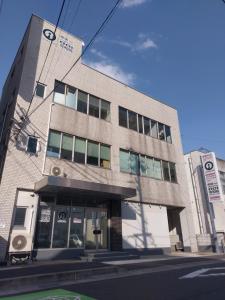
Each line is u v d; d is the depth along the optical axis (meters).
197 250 18.98
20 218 11.62
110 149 16.50
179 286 7.04
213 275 8.76
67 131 14.53
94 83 17.22
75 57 16.58
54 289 6.77
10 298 5.86
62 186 11.53
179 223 19.84
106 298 5.75
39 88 14.13
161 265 11.02
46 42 15.38
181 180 20.48
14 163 11.97
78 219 13.78
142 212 16.75
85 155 14.99
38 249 11.70
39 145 13.09
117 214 15.19
